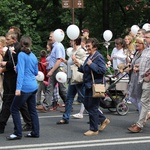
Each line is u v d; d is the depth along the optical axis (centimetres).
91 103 908
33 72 870
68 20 2539
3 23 2200
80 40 1049
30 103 887
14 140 871
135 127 944
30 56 860
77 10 2695
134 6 2647
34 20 2566
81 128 993
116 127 1004
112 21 2695
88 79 902
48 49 1259
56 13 2600
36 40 2317
